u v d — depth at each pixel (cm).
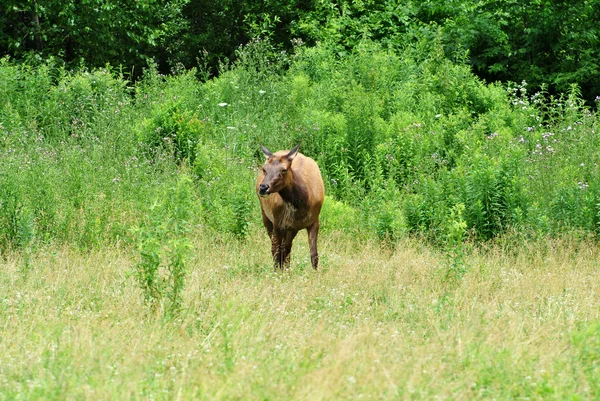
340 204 5006
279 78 7612
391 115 6531
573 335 2548
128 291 3212
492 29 8331
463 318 2983
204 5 9512
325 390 2067
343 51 8412
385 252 4419
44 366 2262
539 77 8362
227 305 2875
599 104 6488
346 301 3203
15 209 4284
